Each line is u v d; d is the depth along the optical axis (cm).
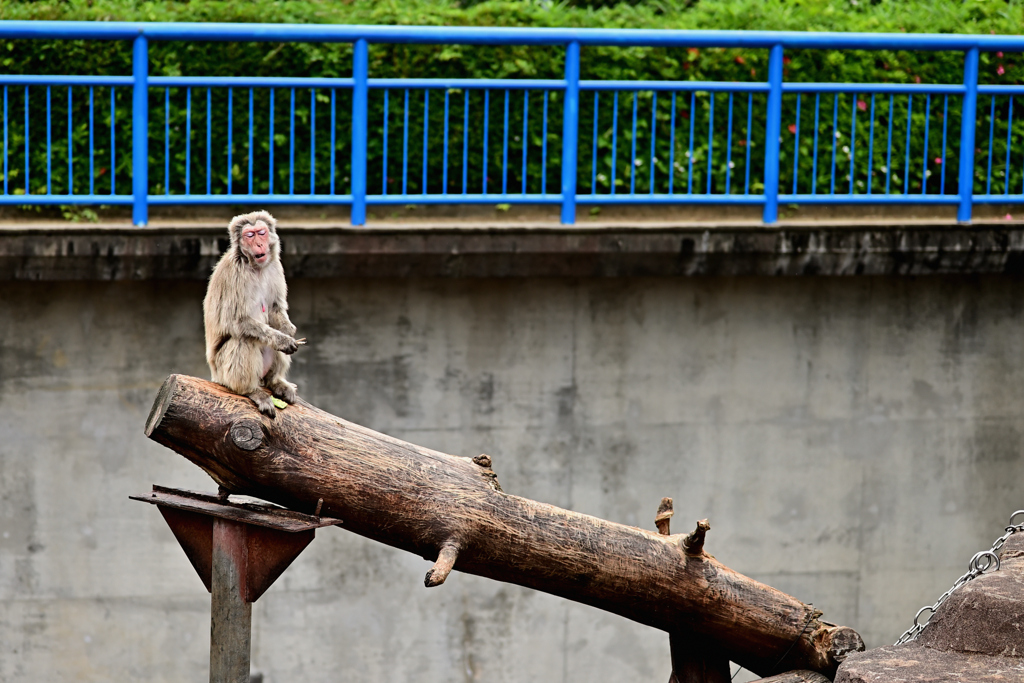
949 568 1160
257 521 673
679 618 805
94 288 995
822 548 1137
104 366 1009
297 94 1152
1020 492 1163
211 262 982
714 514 1114
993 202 1110
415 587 1077
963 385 1141
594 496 1091
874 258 1073
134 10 1143
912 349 1127
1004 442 1156
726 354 1095
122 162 1134
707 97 1217
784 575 1134
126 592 1040
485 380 1061
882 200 1088
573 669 1110
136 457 1025
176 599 1048
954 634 714
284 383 717
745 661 845
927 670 679
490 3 1200
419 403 1052
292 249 980
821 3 1303
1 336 990
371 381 1043
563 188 1038
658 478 1101
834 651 802
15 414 1002
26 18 1113
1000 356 1143
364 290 1030
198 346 1018
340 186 1170
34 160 1113
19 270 950
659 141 1216
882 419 1131
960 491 1154
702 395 1098
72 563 1028
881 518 1143
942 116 1266
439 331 1048
